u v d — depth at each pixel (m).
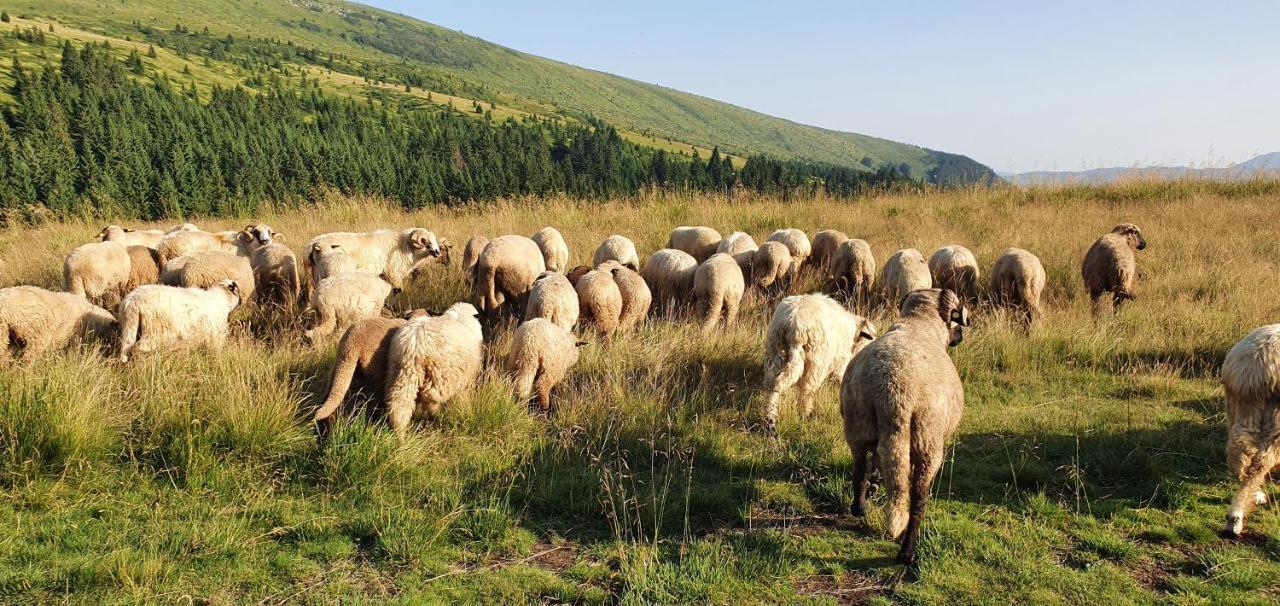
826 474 5.62
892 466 4.27
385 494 5.02
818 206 18.20
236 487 4.98
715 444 6.07
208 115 81.62
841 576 4.29
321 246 10.52
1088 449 6.03
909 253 10.39
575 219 17.02
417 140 94.19
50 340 6.73
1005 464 5.77
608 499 5.04
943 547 4.52
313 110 121.75
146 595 3.81
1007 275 10.13
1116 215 16.31
